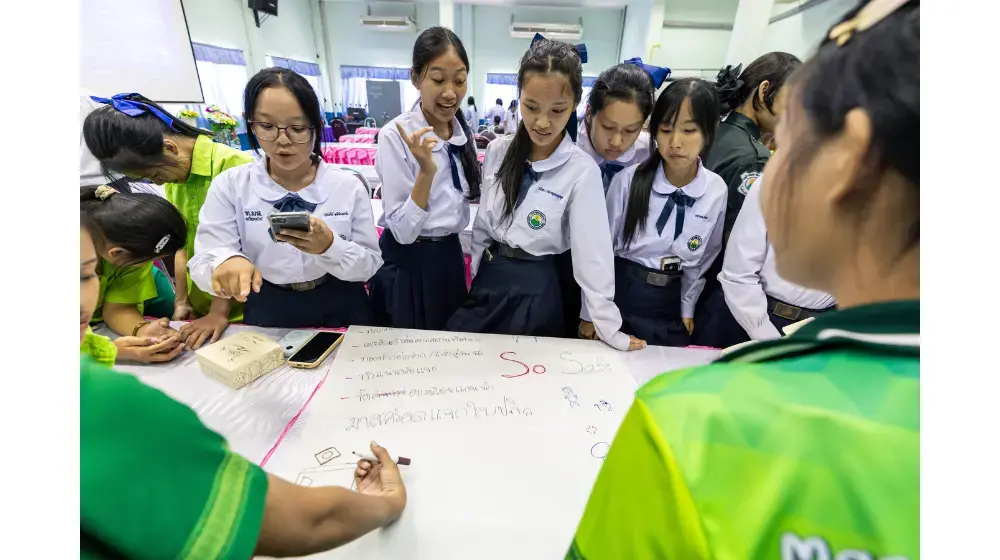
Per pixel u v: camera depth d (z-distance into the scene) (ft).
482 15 28.78
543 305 3.94
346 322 3.99
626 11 27.37
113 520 0.85
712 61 23.25
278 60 24.70
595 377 3.03
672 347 3.44
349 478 2.18
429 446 2.37
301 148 3.33
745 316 3.50
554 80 3.09
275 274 3.70
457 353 3.28
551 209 3.65
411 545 1.86
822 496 0.66
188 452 0.96
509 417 2.60
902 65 0.70
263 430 2.49
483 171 4.15
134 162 3.81
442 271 4.70
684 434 0.76
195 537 0.93
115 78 7.04
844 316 0.82
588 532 0.93
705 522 0.69
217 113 13.65
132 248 2.66
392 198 4.29
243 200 3.55
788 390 0.77
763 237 3.29
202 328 3.51
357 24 29.07
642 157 4.82
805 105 0.81
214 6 19.39
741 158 4.09
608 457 0.93
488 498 2.08
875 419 0.69
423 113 4.27
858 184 0.77
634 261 4.14
